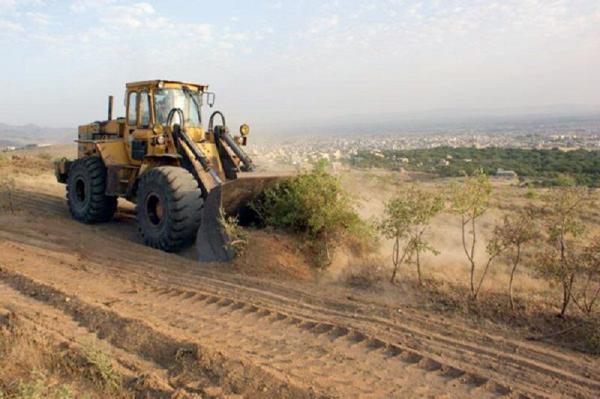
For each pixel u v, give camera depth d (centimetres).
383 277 623
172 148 830
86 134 1067
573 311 527
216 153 866
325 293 581
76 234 864
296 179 732
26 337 447
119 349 443
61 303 533
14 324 476
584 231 582
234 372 397
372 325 496
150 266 688
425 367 423
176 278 639
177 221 745
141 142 877
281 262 653
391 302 555
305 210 684
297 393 372
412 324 500
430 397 380
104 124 1013
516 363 429
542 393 386
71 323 489
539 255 578
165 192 754
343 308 540
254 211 759
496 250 574
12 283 597
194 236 777
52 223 939
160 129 834
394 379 404
